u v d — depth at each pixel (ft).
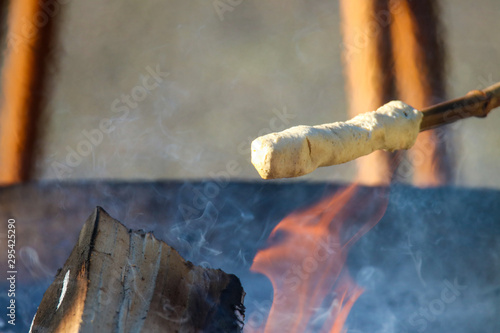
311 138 9.36
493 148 29.76
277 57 37.11
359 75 35.81
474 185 26.07
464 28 36.96
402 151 29.58
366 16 38.24
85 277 10.27
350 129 10.50
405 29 37.24
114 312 9.97
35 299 17.17
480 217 21.85
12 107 33.14
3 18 37.52
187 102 34.58
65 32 37.86
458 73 35.14
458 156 29.45
